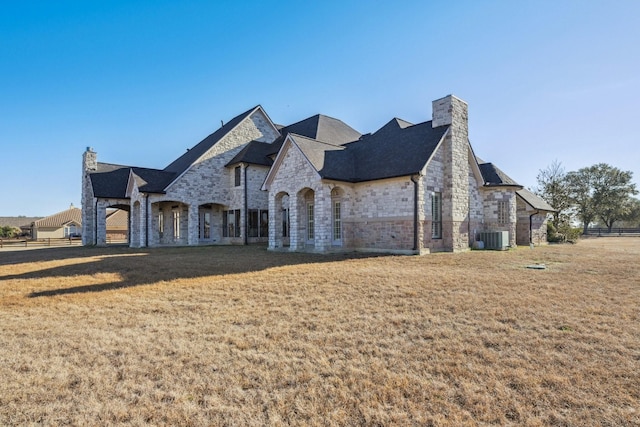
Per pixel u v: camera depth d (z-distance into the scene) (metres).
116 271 12.99
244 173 28.20
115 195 29.38
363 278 10.63
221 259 16.28
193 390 4.29
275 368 4.84
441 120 19.78
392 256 16.53
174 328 6.49
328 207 18.77
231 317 7.12
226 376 4.62
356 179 19.41
